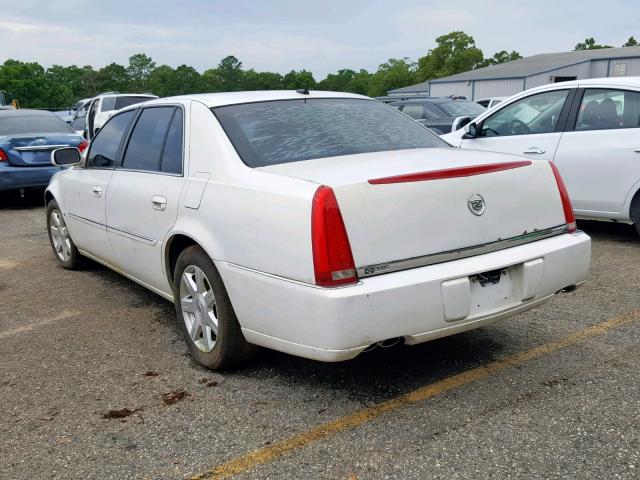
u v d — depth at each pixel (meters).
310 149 3.52
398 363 3.63
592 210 6.43
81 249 5.63
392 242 2.87
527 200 3.29
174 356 3.89
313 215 2.80
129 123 4.73
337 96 4.26
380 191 2.86
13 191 10.24
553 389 3.23
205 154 3.63
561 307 4.49
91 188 4.97
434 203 2.97
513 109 7.09
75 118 20.22
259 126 3.67
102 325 4.52
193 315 3.73
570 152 6.45
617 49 44.88
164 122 4.23
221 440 2.88
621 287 4.92
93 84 127.25
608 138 6.21
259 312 3.10
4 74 113.12
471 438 2.80
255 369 3.62
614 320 4.19
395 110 4.35
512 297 3.21
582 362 3.54
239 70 118.06
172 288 4.04
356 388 3.33
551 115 6.71
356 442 2.80
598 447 2.69
